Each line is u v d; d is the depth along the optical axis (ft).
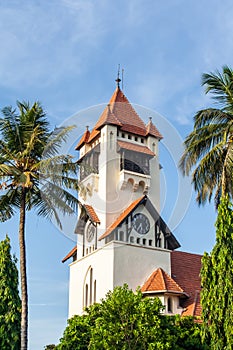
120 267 133.69
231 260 87.35
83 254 149.48
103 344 90.02
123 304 94.07
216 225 90.43
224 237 88.89
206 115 97.14
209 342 90.89
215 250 89.51
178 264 149.28
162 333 93.30
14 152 98.99
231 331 83.25
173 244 143.54
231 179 91.40
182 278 143.64
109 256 134.72
